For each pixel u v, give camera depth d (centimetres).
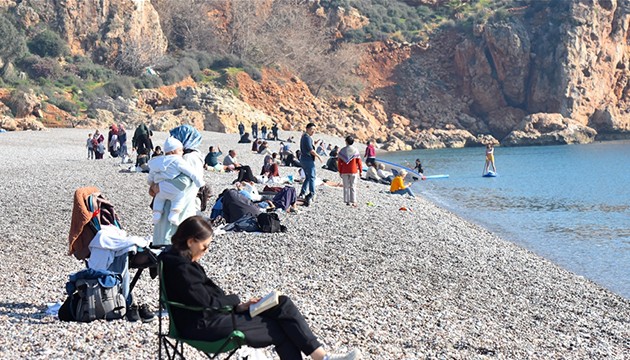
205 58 9675
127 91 8144
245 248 1283
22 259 1142
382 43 11469
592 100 10400
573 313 1068
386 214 1984
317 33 11294
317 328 787
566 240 1934
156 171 890
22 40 8050
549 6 10812
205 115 8125
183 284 534
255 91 9444
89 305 748
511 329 912
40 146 4947
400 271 1215
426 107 10756
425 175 4434
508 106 10738
